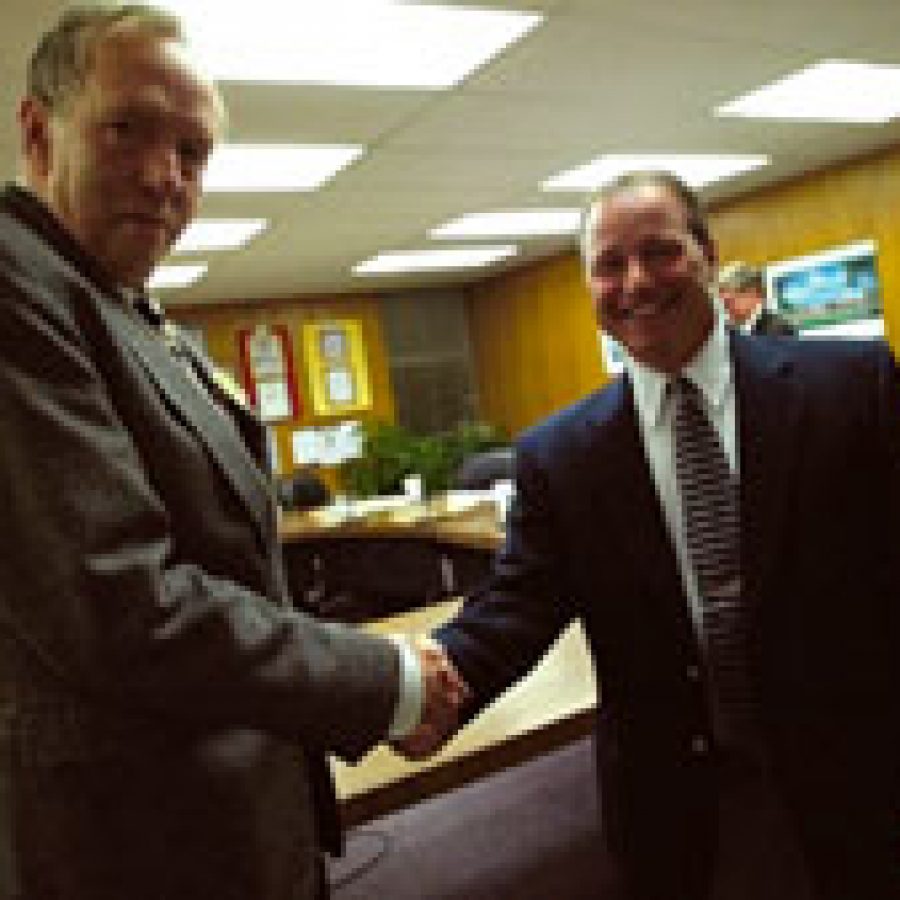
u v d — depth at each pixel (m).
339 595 4.51
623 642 1.32
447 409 9.98
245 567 0.94
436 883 2.34
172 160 0.95
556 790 2.77
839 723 1.21
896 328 6.64
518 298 9.62
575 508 1.33
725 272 3.95
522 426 9.80
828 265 7.04
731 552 1.23
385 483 6.75
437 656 1.33
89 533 0.78
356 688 0.94
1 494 0.79
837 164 6.86
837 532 1.19
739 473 1.22
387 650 1.00
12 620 0.81
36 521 0.78
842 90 4.81
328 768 1.08
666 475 1.28
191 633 0.82
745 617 1.20
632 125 4.82
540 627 1.41
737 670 1.24
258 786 0.91
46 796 0.83
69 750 0.82
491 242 7.81
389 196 5.69
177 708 0.83
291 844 0.95
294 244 6.65
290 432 9.05
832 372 1.22
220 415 0.98
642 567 1.28
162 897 0.85
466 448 6.40
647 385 1.29
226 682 0.84
